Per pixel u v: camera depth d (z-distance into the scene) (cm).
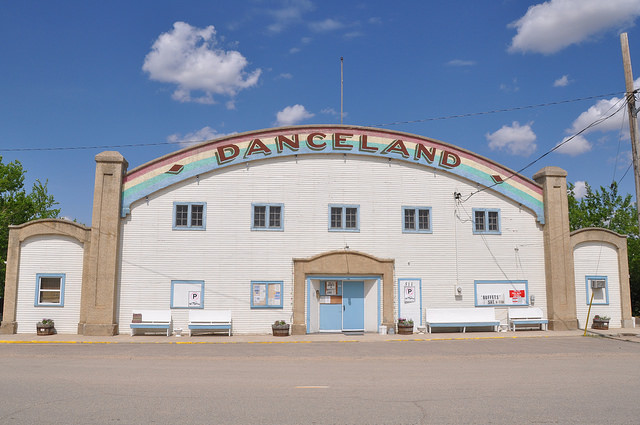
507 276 2466
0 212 3256
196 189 2342
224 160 2359
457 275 2430
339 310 2394
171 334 2247
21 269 2280
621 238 2581
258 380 1131
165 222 2306
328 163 2428
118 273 2258
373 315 2373
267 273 2325
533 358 1573
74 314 2264
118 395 945
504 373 1236
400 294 2381
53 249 2292
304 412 805
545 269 2495
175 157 2341
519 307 2456
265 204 2364
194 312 2258
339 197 2409
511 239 2497
